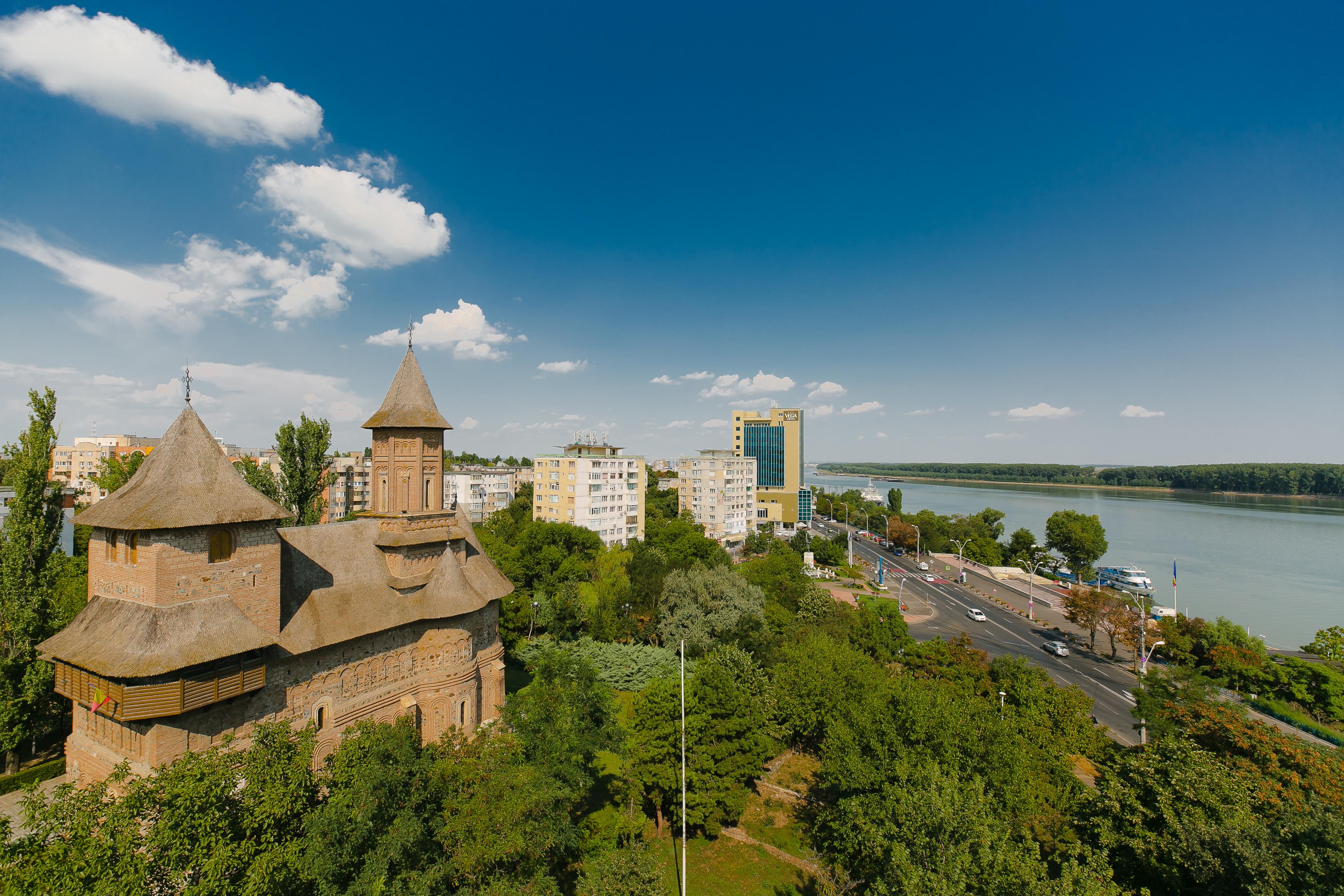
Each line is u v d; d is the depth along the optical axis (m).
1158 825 27.14
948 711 32.72
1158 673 44.03
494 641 44.66
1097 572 121.19
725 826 38.34
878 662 57.34
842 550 121.88
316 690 32.97
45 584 35.81
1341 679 54.38
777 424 176.88
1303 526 181.00
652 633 67.19
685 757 32.53
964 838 22.88
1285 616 93.00
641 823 36.59
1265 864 21.59
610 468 114.88
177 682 26.00
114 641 26.41
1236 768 30.22
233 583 29.42
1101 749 38.69
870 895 23.38
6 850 15.99
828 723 41.38
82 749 29.41
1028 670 45.56
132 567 27.59
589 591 79.44
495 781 22.69
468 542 44.75
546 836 23.30
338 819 19.59
